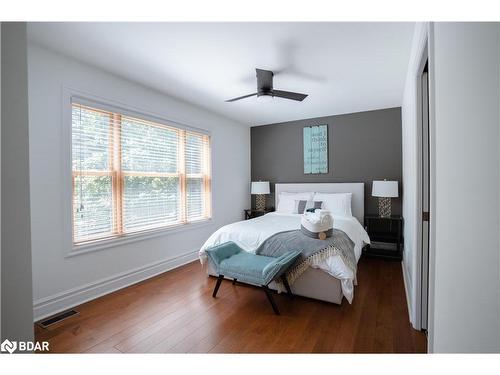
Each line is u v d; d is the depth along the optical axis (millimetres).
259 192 5039
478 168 805
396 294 2645
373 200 4395
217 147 4566
